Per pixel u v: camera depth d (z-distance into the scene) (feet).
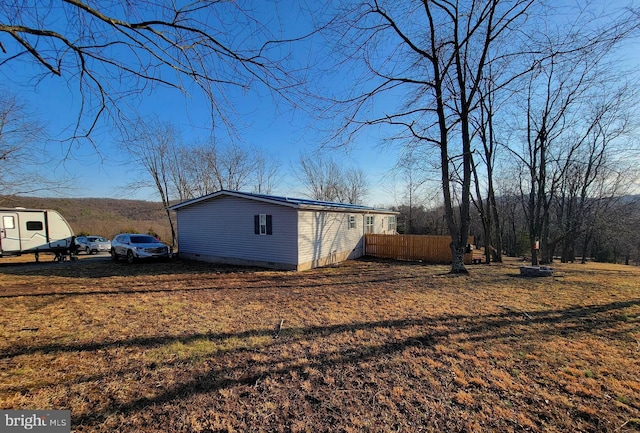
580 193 70.44
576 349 12.73
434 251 49.39
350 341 13.83
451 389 9.80
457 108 33.19
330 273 35.35
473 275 32.65
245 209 41.32
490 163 51.52
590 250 101.71
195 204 46.44
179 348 13.14
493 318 16.99
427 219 111.04
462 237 34.06
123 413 8.67
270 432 7.92
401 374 10.82
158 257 45.19
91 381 10.44
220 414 8.65
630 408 8.66
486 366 11.32
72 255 49.57
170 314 18.33
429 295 22.84
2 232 40.98
